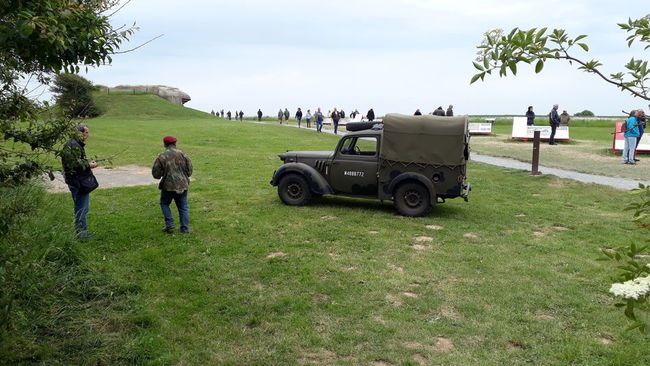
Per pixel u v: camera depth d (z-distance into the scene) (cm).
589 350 477
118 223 945
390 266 725
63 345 483
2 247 424
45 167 439
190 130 3641
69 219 851
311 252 788
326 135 3362
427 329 525
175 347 488
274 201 1180
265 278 673
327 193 1095
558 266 725
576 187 1369
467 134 1036
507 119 5128
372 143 1062
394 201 1052
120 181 1462
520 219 1027
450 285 650
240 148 2533
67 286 594
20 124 458
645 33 251
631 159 1823
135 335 511
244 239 855
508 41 256
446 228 947
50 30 354
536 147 1565
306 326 532
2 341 452
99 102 6831
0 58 408
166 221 890
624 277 265
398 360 463
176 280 660
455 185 1003
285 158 1143
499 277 680
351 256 770
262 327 533
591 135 3266
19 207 428
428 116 1020
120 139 2725
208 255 770
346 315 560
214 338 509
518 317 553
